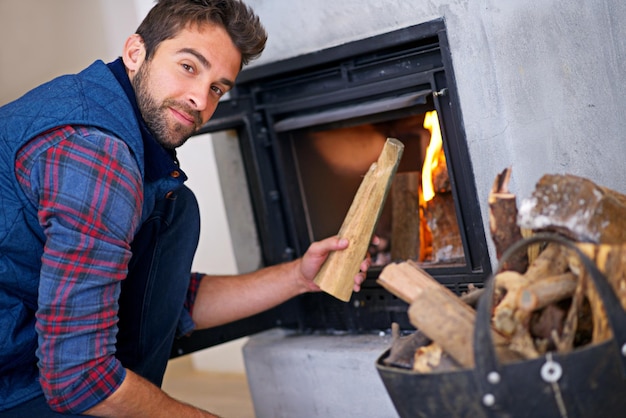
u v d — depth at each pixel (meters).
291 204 2.10
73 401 1.42
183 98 1.53
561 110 1.64
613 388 1.10
